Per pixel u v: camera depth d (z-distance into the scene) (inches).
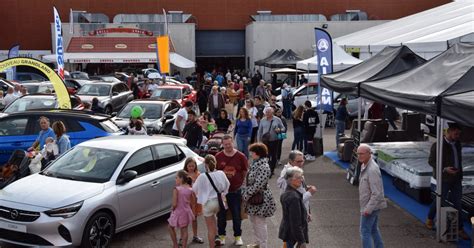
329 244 327.3
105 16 1763.0
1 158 475.2
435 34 647.8
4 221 293.3
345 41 989.2
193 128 498.3
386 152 476.7
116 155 340.8
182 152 386.6
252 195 293.0
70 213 289.9
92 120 481.1
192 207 305.0
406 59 508.7
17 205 293.4
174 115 669.3
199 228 360.5
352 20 1764.3
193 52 1681.8
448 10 927.0
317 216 384.2
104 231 310.7
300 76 1229.7
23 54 1644.9
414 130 581.9
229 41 1844.2
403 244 326.0
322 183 484.4
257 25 1632.6
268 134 510.3
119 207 319.0
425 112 321.4
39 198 297.1
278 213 391.2
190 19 1804.9
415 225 363.6
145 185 340.2
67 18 1763.0
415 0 1851.6
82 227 292.7
